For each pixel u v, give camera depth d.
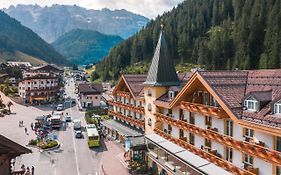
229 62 152.75
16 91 140.88
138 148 50.50
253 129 27.94
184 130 42.16
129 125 65.88
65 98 144.88
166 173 43.44
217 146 35.47
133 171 48.62
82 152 60.47
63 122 91.25
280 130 24.84
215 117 34.12
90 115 96.75
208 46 170.62
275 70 33.22
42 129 78.75
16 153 16.33
